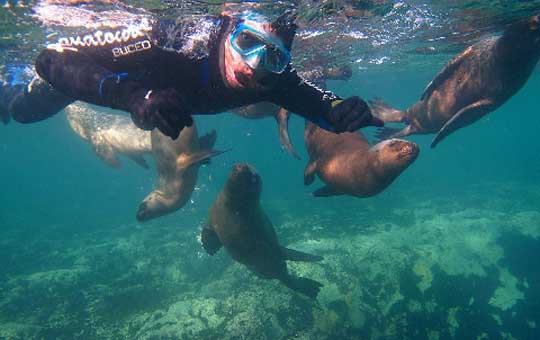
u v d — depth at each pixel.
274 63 2.07
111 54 2.31
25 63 12.51
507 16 13.07
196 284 14.37
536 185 32.00
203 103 2.38
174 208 7.73
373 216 21.75
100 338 11.45
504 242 16.00
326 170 5.93
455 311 12.72
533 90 42.81
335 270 13.37
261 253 7.04
